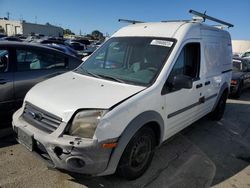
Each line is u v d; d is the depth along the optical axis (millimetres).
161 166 4027
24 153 4066
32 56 5031
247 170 4156
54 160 2984
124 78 3762
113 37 4656
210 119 6445
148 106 3406
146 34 4332
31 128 3199
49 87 3592
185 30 4277
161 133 3773
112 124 2973
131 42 4293
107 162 3008
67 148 2854
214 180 3785
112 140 2979
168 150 4613
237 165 4301
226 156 4598
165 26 4391
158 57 3924
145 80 3666
